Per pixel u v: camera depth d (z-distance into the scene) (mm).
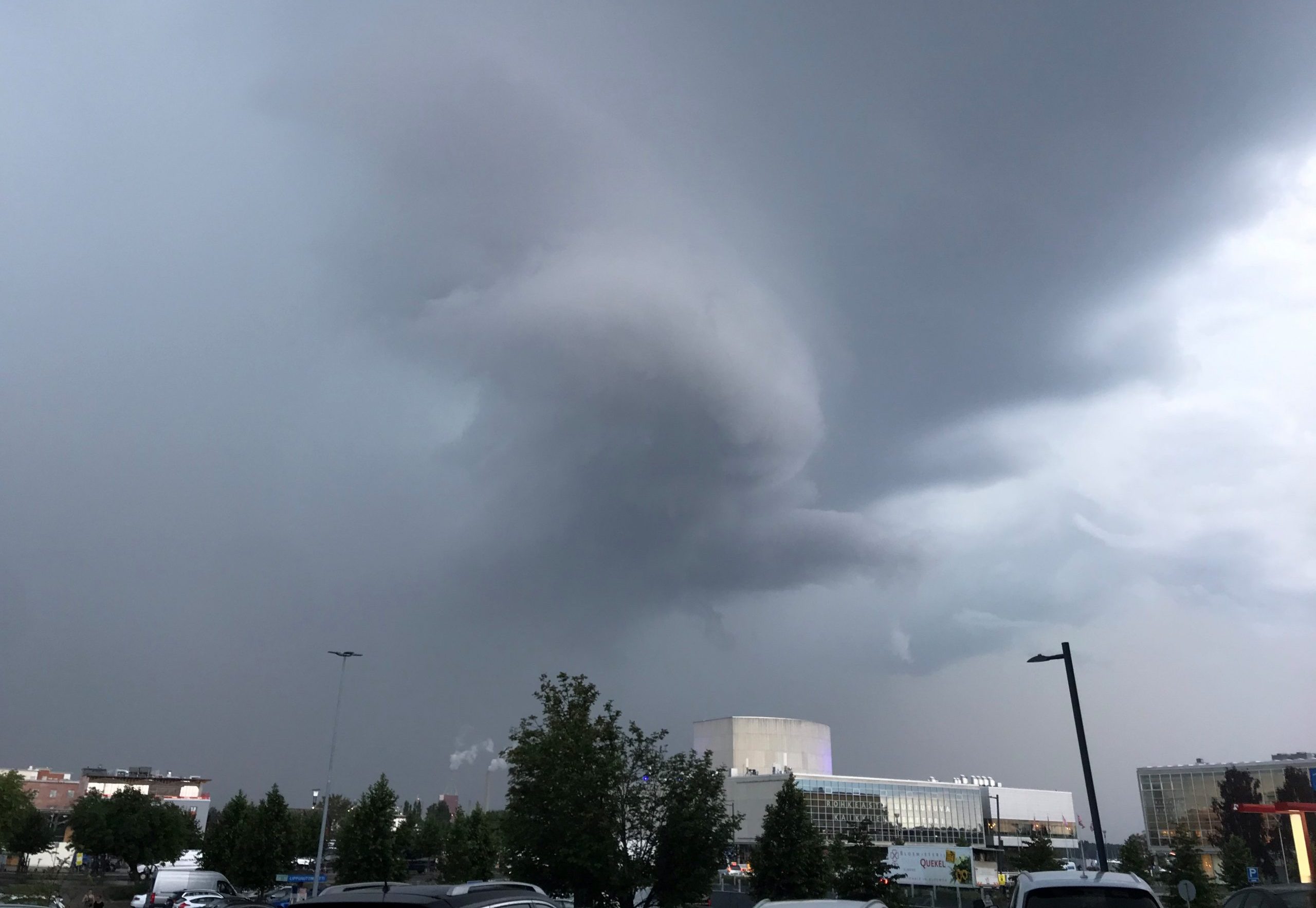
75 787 176250
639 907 35062
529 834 33719
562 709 37812
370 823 61406
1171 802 140125
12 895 51781
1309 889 16547
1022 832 142750
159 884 49219
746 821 135625
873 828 137375
